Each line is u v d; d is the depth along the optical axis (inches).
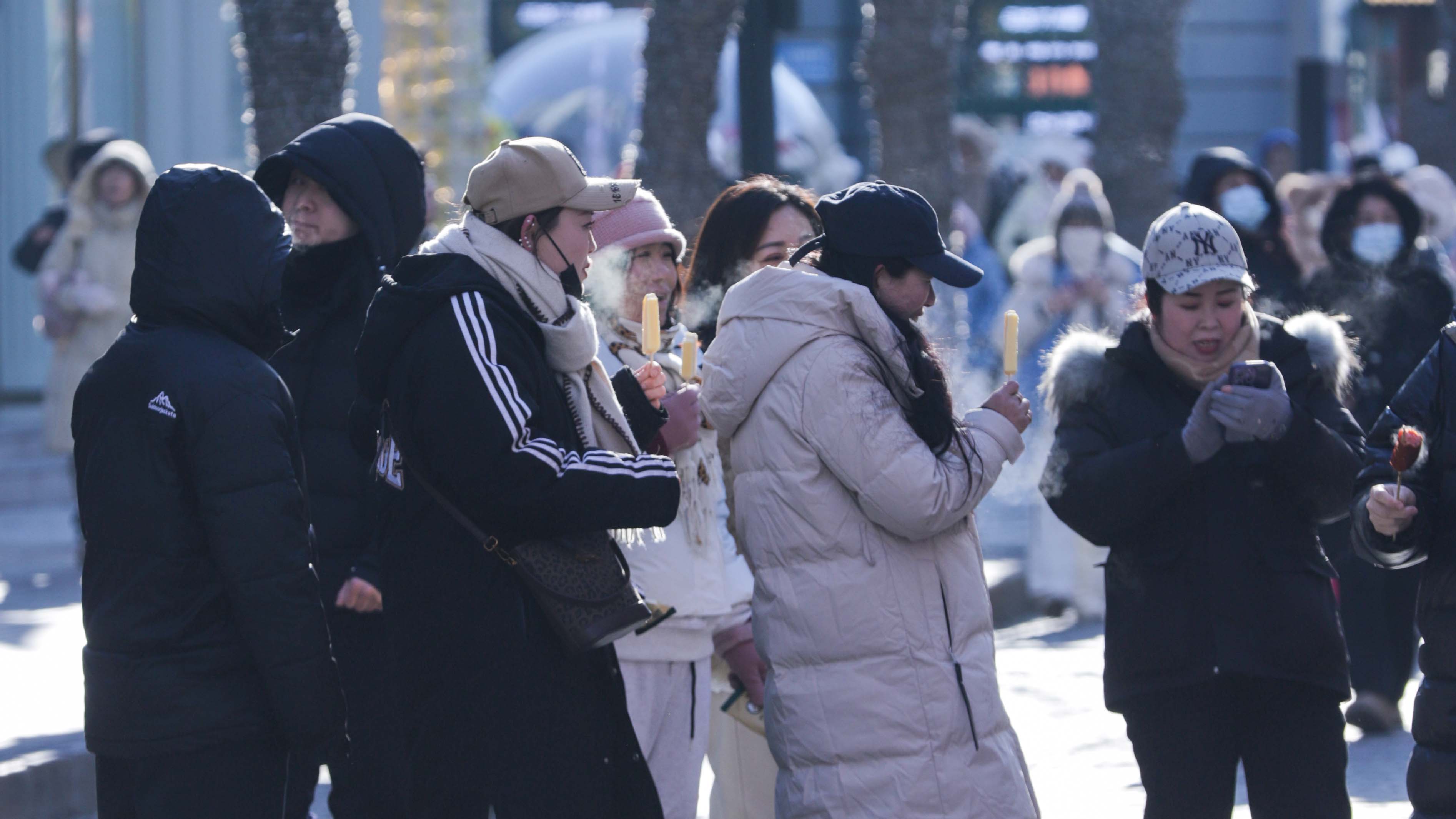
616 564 585.6
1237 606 633.0
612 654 592.4
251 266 601.3
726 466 669.9
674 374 703.1
